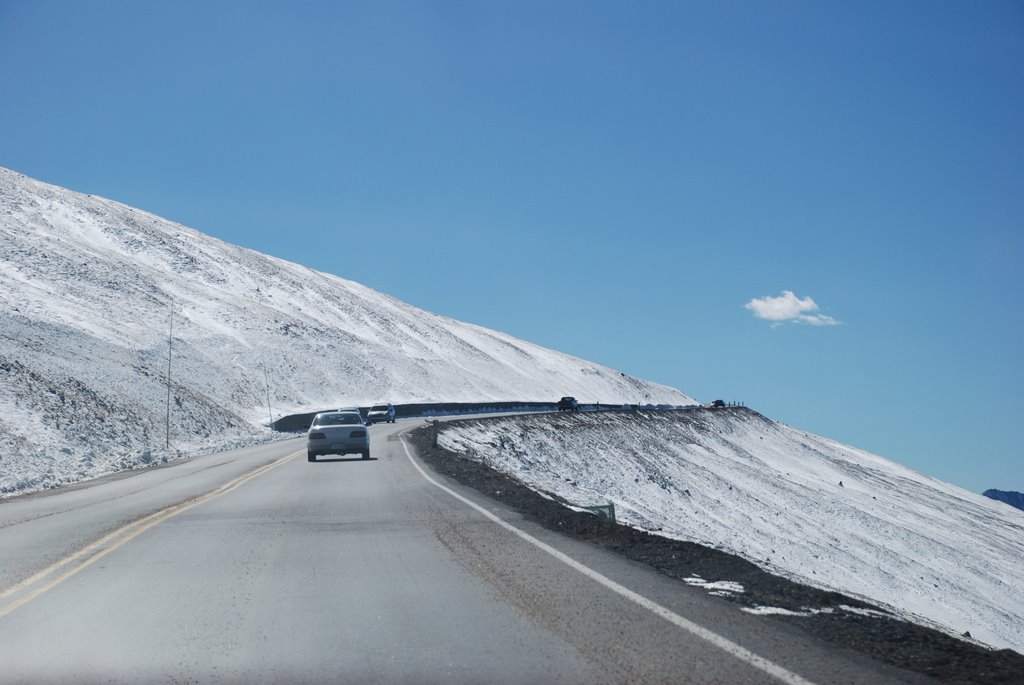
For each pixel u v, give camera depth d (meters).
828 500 80.31
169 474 28.94
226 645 6.66
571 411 96.06
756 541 56.38
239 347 115.69
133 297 119.25
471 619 7.26
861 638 6.68
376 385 126.75
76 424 46.81
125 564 10.59
